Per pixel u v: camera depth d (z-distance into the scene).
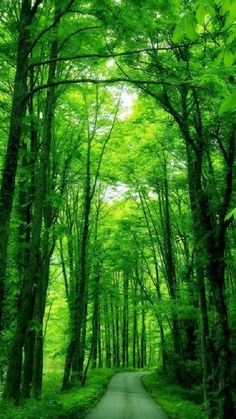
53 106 13.23
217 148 14.33
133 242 28.42
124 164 24.47
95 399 19.38
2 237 7.12
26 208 12.73
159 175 24.42
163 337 28.02
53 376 27.78
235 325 17.73
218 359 13.10
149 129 20.58
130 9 8.66
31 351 13.28
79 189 27.23
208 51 11.80
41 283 14.34
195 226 13.67
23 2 7.96
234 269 19.12
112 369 40.62
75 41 9.26
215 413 13.02
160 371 28.52
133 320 52.81
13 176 7.38
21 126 7.61
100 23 8.97
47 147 11.61
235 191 13.80
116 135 22.97
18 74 7.74
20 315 9.85
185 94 12.99
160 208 26.81
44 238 13.65
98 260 25.36
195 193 13.59
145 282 39.69
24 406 10.16
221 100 10.13
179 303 20.88
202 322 14.45
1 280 7.09
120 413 15.69
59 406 11.95
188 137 13.22
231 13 2.20
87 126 21.27
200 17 2.39
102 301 36.72
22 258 11.80
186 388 22.95
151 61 11.84
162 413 16.06
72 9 8.55
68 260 27.64
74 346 22.59
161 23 10.67
